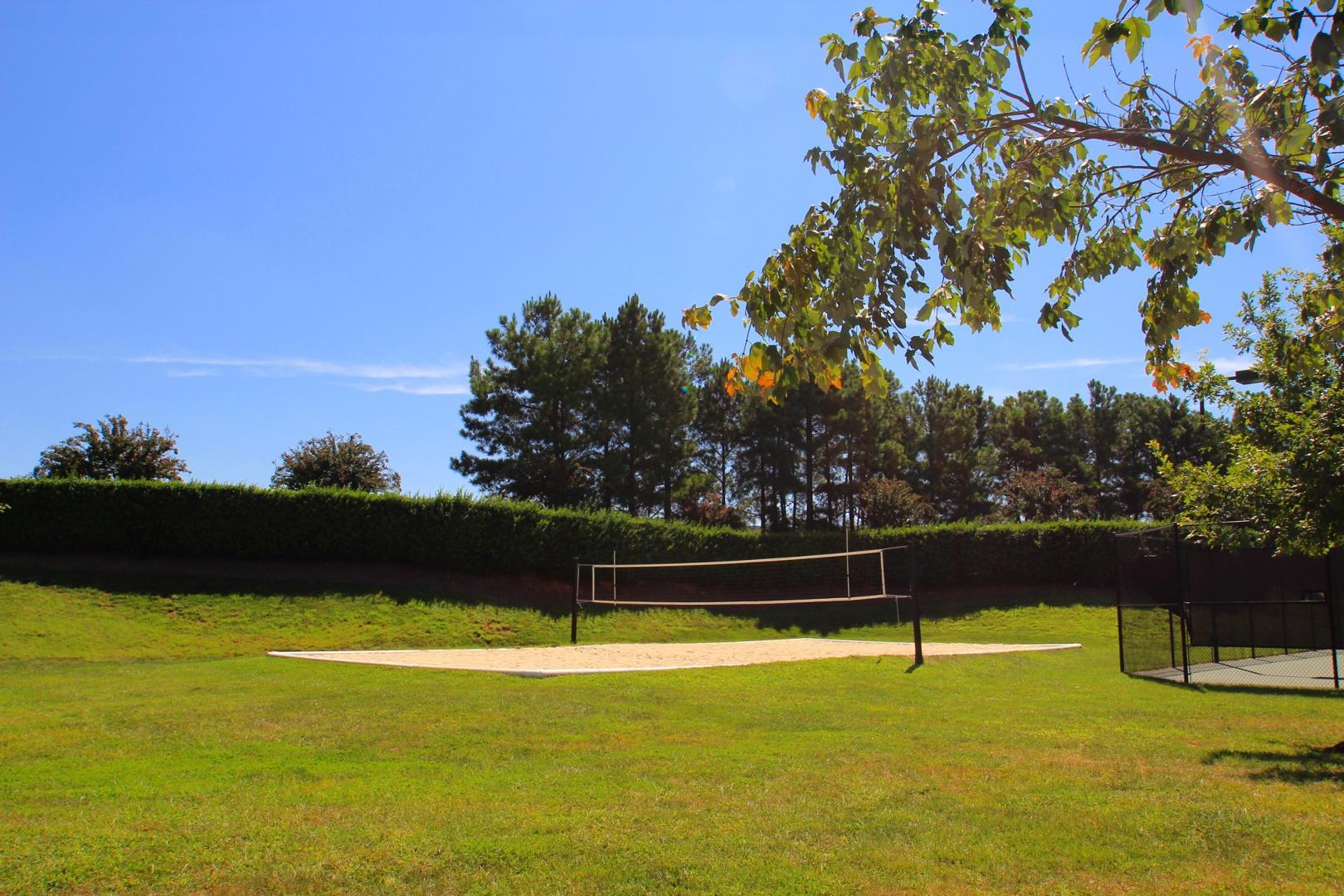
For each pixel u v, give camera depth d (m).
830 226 3.98
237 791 6.29
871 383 3.88
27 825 5.28
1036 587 26.89
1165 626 18.09
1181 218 4.94
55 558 20.66
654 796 6.04
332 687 11.11
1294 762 7.09
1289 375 6.93
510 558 24.08
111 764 7.16
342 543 22.50
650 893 4.24
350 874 4.48
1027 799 5.88
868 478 39.50
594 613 23.78
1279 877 4.37
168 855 4.73
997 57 3.96
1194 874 4.42
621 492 35.59
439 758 7.47
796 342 3.99
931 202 3.79
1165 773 6.66
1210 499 8.91
